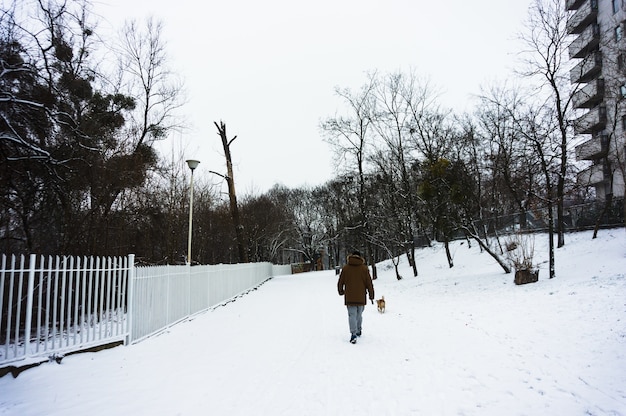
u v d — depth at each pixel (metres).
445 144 23.23
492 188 27.19
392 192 25.42
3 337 8.45
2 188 9.03
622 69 18.19
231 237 35.41
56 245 11.59
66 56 10.27
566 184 18.80
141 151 16.53
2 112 7.72
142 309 8.87
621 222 19.64
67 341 6.80
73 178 11.05
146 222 17.78
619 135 22.08
